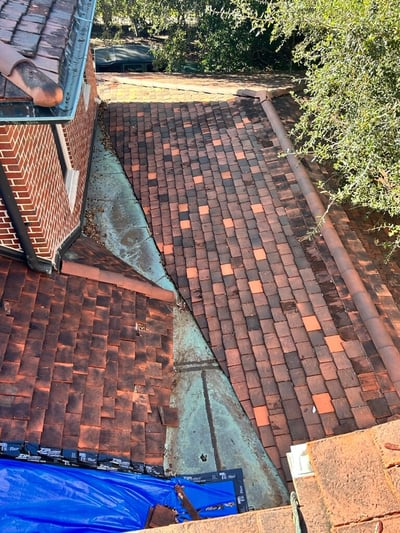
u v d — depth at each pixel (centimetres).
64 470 443
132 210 835
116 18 2233
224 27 1483
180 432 530
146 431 506
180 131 985
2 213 512
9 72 334
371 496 265
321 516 264
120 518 442
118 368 538
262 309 627
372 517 256
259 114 980
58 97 335
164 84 1169
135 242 772
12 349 490
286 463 494
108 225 808
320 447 291
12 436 433
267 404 538
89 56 968
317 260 666
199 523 276
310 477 283
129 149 967
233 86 1115
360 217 771
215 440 523
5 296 530
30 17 411
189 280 688
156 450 498
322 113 681
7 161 457
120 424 494
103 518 438
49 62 363
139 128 1018
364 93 623
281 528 266
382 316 600
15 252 566
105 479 454
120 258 745
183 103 1068
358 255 684
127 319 596
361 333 574
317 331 588
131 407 514
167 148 948
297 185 789
